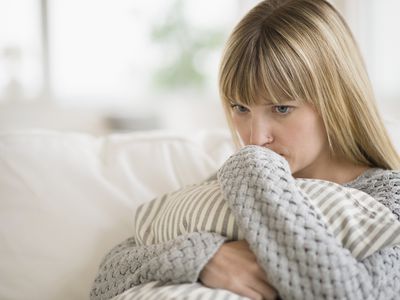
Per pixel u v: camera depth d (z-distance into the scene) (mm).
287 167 667
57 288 904
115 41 3094
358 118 889
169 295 576
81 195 979
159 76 3168
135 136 1120
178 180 1039
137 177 1037
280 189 614
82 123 3025
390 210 709
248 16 903
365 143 897
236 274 617
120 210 979
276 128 826
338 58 868
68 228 944
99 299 767
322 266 565
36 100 2953
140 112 3104
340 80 870
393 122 1140
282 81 806
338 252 575
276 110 824
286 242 582
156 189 1022
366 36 2650
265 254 583
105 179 1017
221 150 1104
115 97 3104
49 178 984
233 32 901
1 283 896
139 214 892
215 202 686
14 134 1044
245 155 669
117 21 3088
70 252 928
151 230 833
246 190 627
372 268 606
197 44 3168
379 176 832
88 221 956
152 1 3121
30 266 910
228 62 859
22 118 2920
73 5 3002
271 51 816
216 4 3145
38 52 2955
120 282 724
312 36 847
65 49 3010
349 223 619
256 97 818
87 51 3049
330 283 564
